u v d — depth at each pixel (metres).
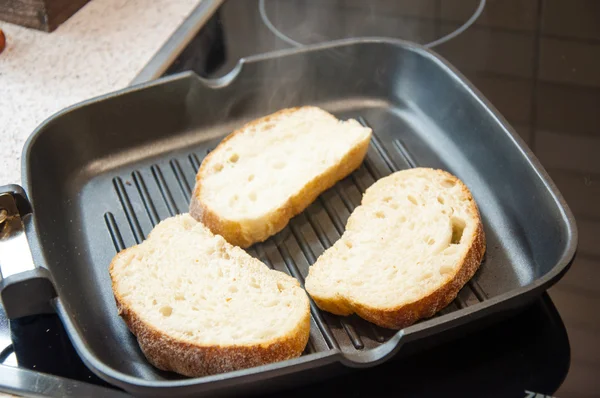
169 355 0.63
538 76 0.82
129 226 0.73
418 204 0.71
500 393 0.62
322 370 0.60
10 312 0.64
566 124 0.78
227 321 0.64
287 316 0.64
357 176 0.76
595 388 0.62
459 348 0.64
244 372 0.58
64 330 0.65
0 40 0.84
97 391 0.62
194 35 0.85
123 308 0.65
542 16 0.87
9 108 0.80
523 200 0.70
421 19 0.87
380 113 0.80
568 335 0.65
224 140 0.76
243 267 0.67
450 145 0.77
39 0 0.84
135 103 0.76
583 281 0.67
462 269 0.66
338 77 0.80
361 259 0.68
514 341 0.64
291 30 0.86
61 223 0.72
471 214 0.69
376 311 0.65
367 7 0.88
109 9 0.89
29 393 0.62
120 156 0.77
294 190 0.72
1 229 0.66
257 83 0.79
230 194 0.72
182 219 0.71
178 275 0.67
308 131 0.77
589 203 0.72
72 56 0.84
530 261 0.69
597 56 0.83
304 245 0.71
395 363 0.63
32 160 0.71
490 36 0.85
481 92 0.78
